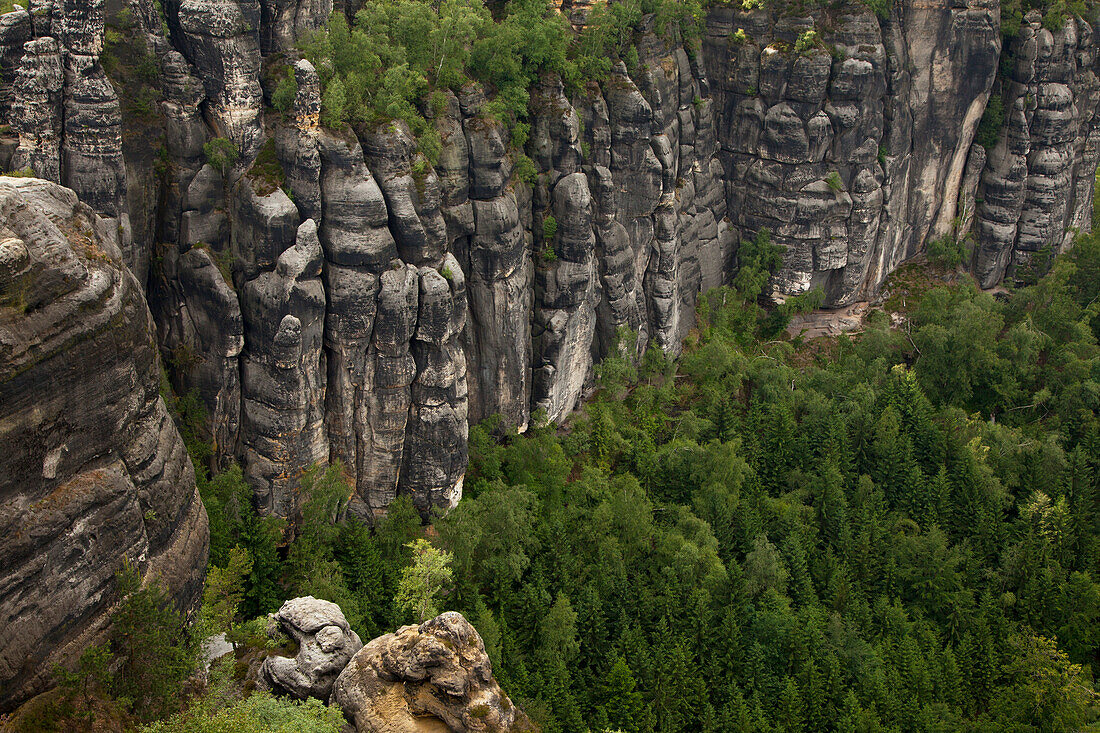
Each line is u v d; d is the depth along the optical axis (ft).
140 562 158.30
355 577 270.87
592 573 295.89
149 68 257.34
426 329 277.03
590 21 343.26
